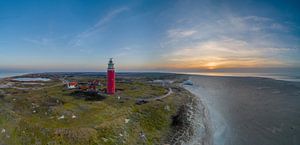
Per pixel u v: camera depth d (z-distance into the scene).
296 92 91.94
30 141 26.59
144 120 39.31
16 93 57.16
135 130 34.16
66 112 36.97
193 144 34.50
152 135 34.88
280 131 43.81
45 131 28.22
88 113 37.16
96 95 55.41
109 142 28.09
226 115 56.06
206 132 41.16
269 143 38.19
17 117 33.62
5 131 29.08
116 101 49.34
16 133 28.50
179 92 74.25
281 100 74.88
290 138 40.19
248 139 40.03
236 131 44.22
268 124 48.44
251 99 77.31
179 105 52.88
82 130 28.39
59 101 46.19
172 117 44.09
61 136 27.03
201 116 48.81
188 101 59.50
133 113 40.94
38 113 36.62
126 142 29.83
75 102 45.72
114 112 39.16
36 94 55.12
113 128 31.50
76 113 36.81
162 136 35.28
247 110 61.16
